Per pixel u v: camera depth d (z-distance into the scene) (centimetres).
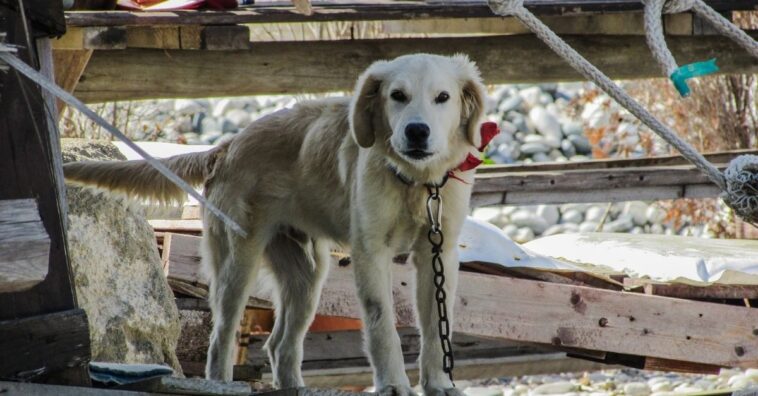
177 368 942
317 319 1130
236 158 859
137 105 2150
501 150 2394
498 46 1276
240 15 1084
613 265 1170
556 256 1234
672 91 2067
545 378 1703
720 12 1262
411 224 766
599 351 1069
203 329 1028
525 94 2558
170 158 882
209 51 1190
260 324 1176
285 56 1213
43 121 587
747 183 608
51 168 590
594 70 605
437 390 741
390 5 1132
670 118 2114
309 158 829
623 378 1691
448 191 762
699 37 1322
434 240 769
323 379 1123
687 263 1127
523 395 1614
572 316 1040
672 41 1321
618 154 2311
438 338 762
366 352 748
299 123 852
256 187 848
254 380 962
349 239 810
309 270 878
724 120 2008
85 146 1008
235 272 848
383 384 727
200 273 962
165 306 940
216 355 841
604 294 1048
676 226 2105
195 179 885
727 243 1279
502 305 1022
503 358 1205
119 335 891
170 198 880
